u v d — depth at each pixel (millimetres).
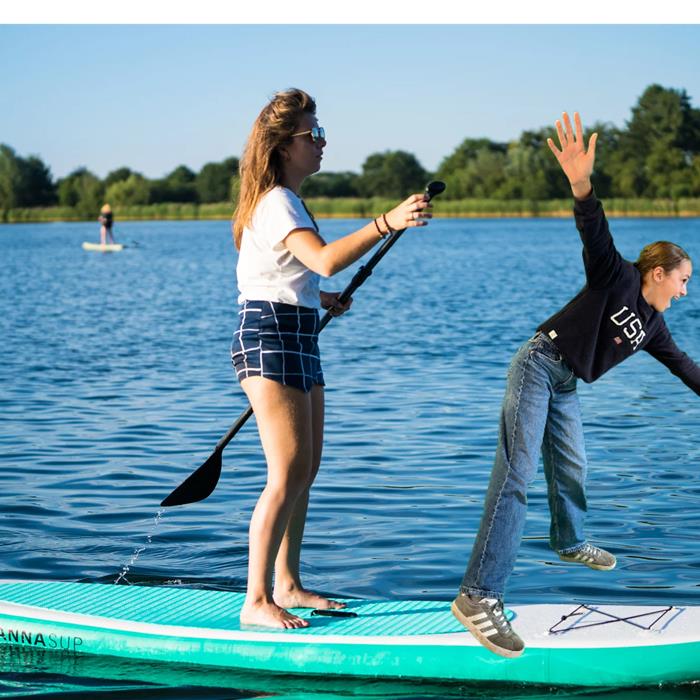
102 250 48531
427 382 10547
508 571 3748
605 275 3662
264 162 3949
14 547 5398
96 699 3754
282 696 3787
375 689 3850
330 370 11516
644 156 105312
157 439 7957
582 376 3746
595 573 4973
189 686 3883
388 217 3594
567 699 3756
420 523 5793
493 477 3748
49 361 12383
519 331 15359
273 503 4027
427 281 27422
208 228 88438
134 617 4215
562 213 102625
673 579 4871
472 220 100688
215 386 10438
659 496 6270
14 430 8281
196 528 5730
